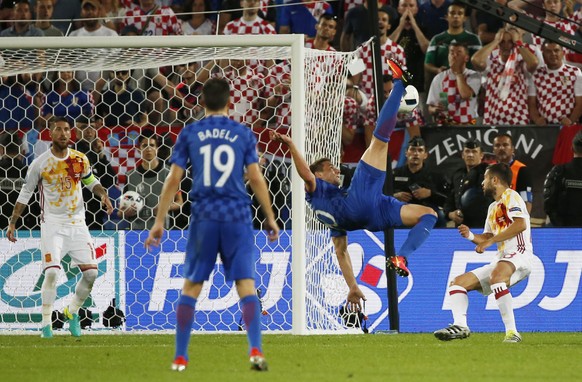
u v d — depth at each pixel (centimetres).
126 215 4241
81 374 2203
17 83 4738
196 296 2145
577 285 4009
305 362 2467
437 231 4050
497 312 3984
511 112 4922
